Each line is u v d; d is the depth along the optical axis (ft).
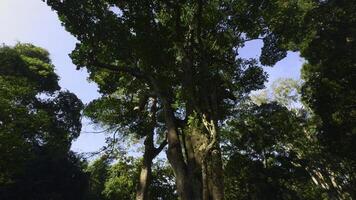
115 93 80.79
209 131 47.24
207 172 44.32
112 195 97.14
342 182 137.59
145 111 80.48
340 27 92.27
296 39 69.82
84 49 58.03
